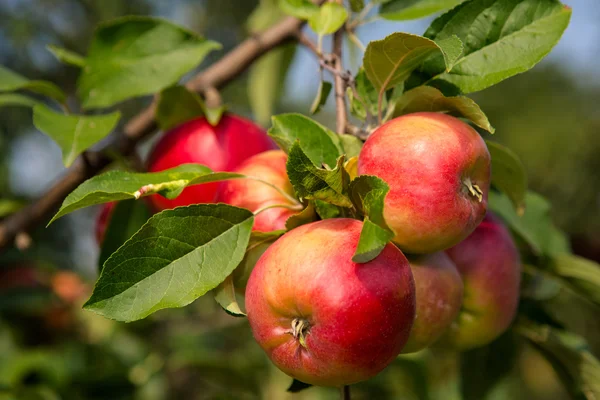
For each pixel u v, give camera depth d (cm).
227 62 79
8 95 73
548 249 75
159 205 74
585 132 151
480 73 62
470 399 78
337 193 56
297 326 54
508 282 65
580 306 132
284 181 63
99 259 76
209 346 122
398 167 56
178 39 75
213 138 74
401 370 98
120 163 76
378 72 61
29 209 78
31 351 107
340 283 54
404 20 70
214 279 57
